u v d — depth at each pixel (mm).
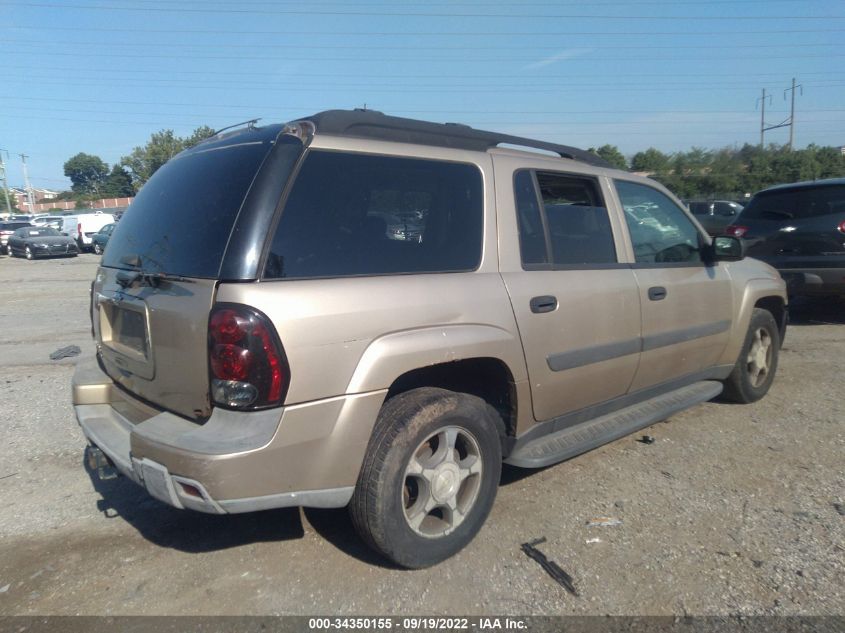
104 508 3885
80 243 29125
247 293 2645
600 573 3162
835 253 8203
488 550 3363
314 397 2748
